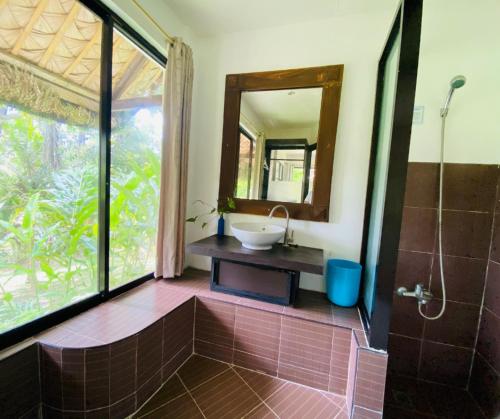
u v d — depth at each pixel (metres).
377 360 1.25
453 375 1.65
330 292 1.76
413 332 1.69
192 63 1.99
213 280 1.83
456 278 1.61
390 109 1.36
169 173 1.88
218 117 2.17
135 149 1.79
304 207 1.94
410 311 1.69
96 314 1.45
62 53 1.30
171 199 1.89
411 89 1.16
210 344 1.77
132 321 1.39
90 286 1.55
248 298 1.76
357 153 1.82
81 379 1.16
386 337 1.26
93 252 1.55
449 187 1.60
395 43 1.38
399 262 1.70
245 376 1.62
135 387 1.31
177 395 1.44
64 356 1.14
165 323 1.49
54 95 1.29
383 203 1.26
